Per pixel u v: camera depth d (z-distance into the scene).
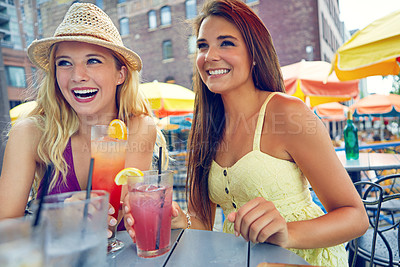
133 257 0.73
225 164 1.32
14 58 7.16
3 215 1.10
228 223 1.31
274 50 1.35
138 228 0.72
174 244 0.80
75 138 1.29
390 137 12.23
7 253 0.36
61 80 1.18
